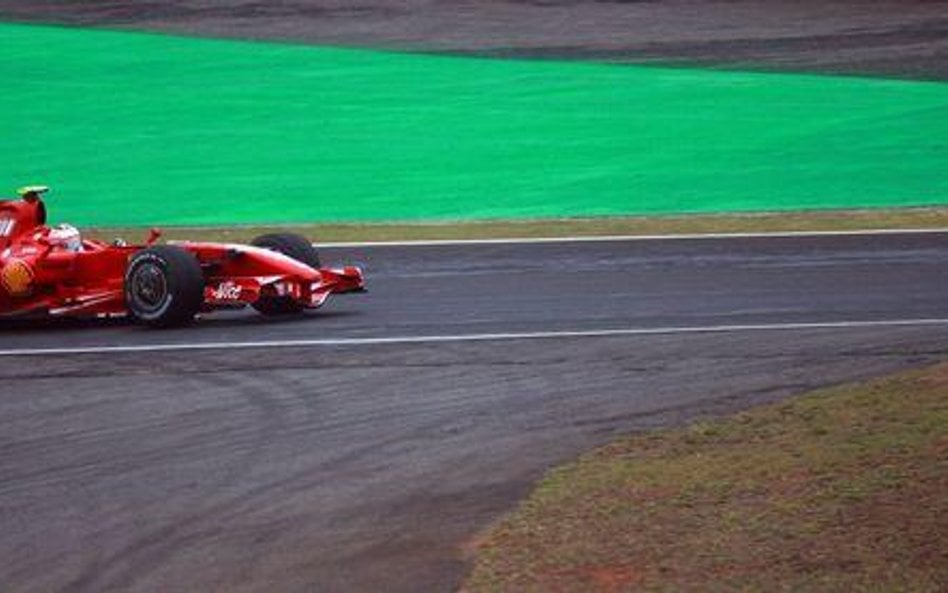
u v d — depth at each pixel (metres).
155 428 36.84
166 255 49.94
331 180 83.44
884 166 81.12
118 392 40.97
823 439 32.41
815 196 74.88
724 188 77.81
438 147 90.38
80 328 51.53
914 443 31.42
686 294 53.06
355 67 113.06
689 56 115.50
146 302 50.16
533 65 113.19
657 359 42.53
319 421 36.91
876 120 92.56
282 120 98.00
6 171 88.00
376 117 98.19
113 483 32.25
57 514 30.20
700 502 28.77
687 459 31.75
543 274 58.22
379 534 28.30
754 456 31.50
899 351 42.28
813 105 97.69
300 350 45.66
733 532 27.06
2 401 40.53
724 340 44.91
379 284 57.84
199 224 75.12
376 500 30.39
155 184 84.00
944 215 68.38
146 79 109.88
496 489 30.83
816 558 25.66
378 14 133.25
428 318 50.47
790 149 86.25
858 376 39.31
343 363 43.53
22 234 52.38
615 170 83.19
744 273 56.69
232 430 36.38
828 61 112.12
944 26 123.94
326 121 97.50
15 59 117.00
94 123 98.38
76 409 39.22
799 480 29.62
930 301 50.25
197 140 93.62
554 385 39.78
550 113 97.94
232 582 26.03
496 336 46.88
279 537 28.33
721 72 109.25
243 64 114.25
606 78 108.31
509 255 62.84
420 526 28.67
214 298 50.62
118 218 77.31
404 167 85.88
